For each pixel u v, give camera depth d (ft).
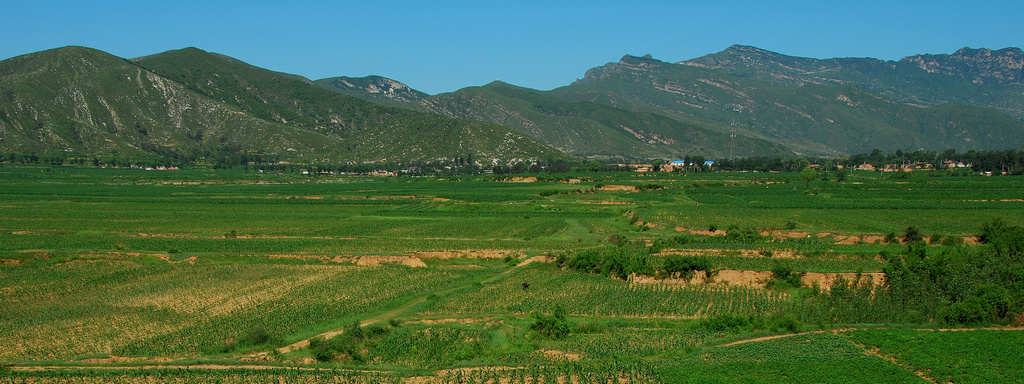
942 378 172.76
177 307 244.63
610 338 208.54
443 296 261.24
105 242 380.37
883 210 526.57
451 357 190.90
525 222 490.49
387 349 198.80
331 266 319.47
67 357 191.83
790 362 182.09
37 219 503.20
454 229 455.63
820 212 520.42
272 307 244.01
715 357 188.96
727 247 352.49
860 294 252.62
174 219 512.63
